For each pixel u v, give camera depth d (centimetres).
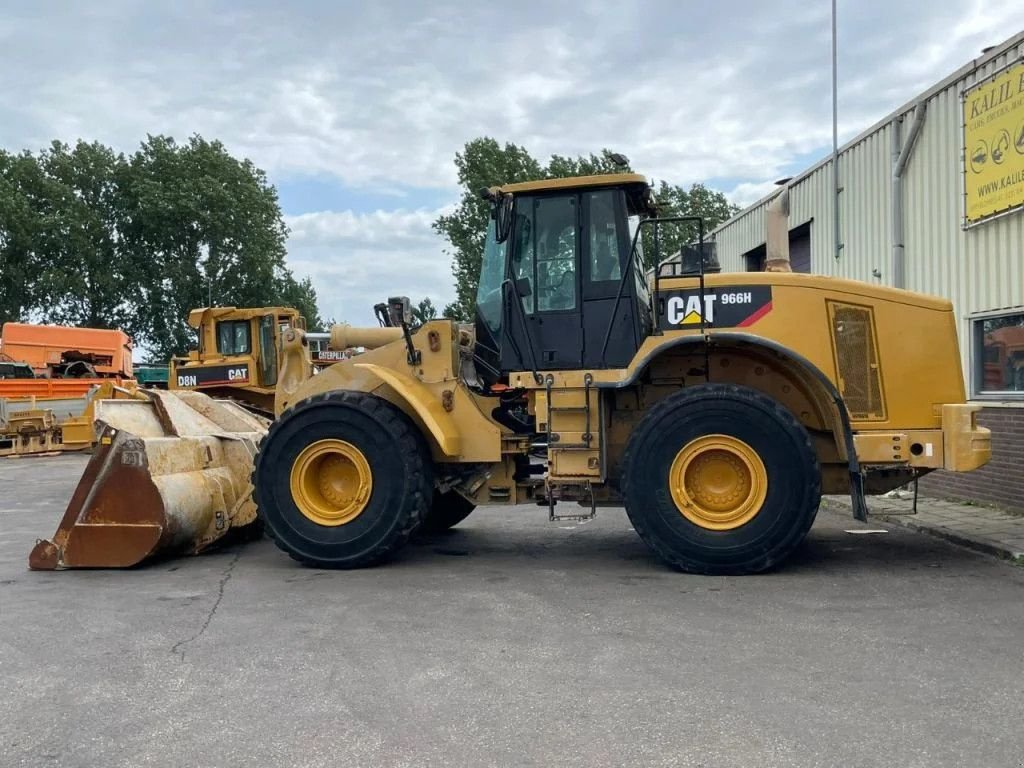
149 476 702
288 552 708
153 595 614
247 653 475
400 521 695
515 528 916
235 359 1627
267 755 347
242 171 5600
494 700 400
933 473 1030
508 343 718
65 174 5406
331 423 707
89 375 2895
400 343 754
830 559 709
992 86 886
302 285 6066
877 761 331
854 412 674
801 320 676
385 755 345
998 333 914
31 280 5216
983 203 905
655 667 441
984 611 540
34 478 1616
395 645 486
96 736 368
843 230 1205
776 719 372
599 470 681
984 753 337
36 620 549
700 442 650
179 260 5381
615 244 705
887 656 453
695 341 665
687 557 650
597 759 337
